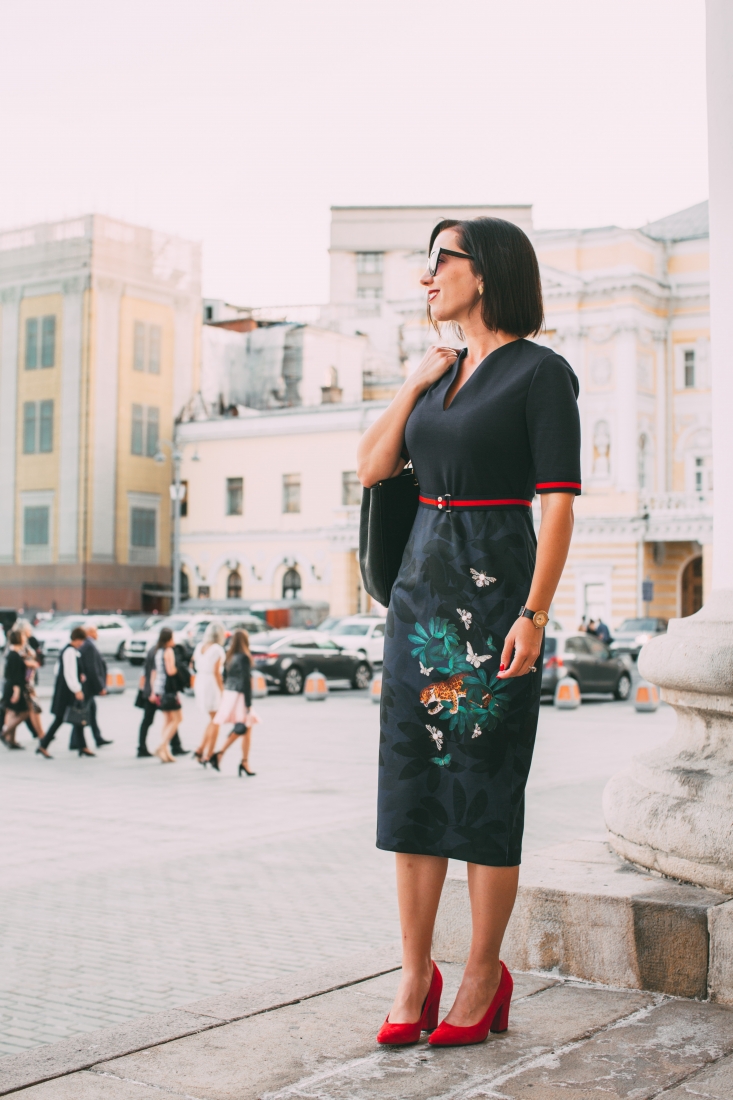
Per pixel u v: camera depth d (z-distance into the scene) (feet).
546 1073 9.02
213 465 160.76
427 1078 8.98
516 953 11.94
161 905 20.67
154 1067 9.37
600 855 13.10
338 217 233.35
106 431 162.61
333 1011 10.73
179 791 37.01
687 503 128.57
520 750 9.79
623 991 11.14
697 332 136.67
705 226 154.20
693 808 11.72
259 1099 8.66
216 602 156.46
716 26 13.37
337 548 146.30
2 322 169.17
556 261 134.72
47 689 82.33
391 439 10.55
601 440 131.95
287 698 82.58
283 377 184.75
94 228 161.27
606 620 129.90
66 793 36.58
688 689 12.33
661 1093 8.58
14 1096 8.83
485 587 9.82
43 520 164.55
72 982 15.96
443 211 230.68
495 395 9.88
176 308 171.83
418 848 9.89
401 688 10.00
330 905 20.62
